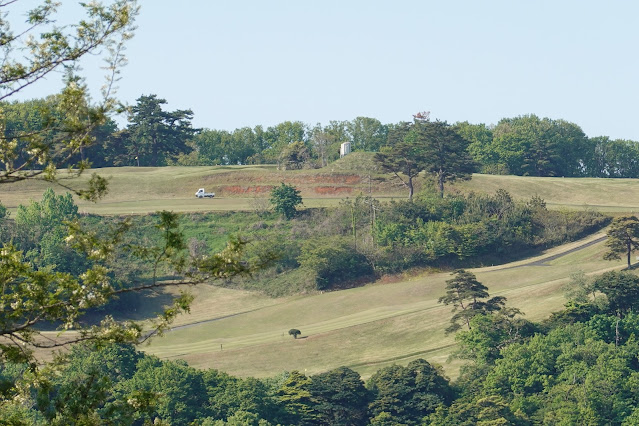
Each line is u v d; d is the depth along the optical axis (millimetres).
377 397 160500
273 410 154500
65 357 36406
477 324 179875
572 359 165625
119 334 35062
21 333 34500
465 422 148625
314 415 156250
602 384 155875
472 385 164125
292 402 157250
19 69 33469
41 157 34469
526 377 164000
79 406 35156
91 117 34156
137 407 36125
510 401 158750
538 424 150750
